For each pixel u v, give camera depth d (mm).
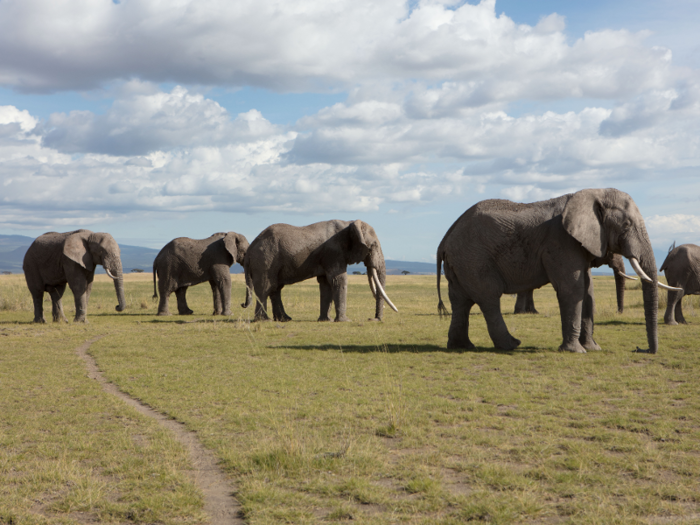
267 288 21938
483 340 15336
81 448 6449
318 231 22016
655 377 9906
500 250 13086
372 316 24766
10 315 25844
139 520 4590
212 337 16984
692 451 6070
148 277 74750
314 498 4938
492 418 7461
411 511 4641
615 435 6570
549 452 6047
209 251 26672
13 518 4570
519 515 4465
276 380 10234
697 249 17969
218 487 5352
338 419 7516
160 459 6051
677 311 18688
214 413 7980
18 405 8555
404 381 10031
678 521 4375
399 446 6367
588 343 13109
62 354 13938
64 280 22500
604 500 4746
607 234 12703
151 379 10523
